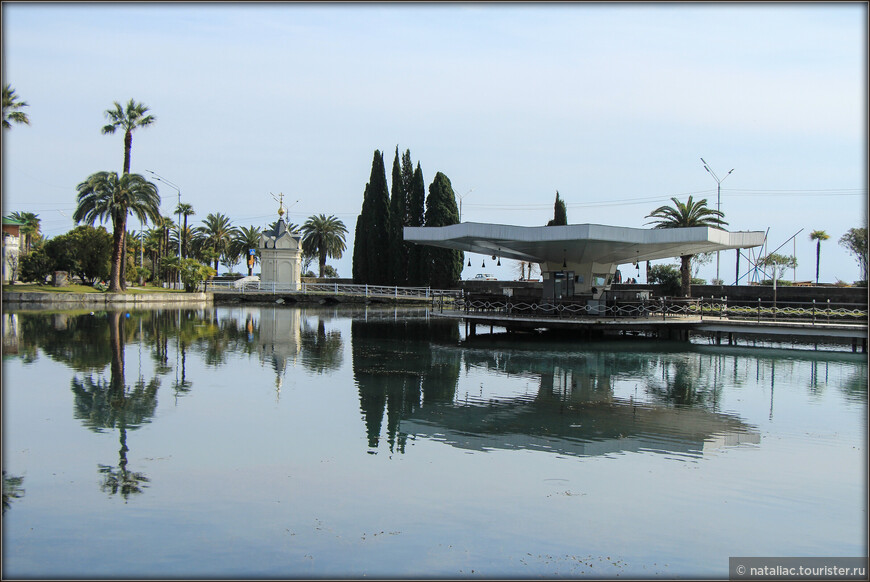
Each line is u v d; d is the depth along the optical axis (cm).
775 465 1035
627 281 4338
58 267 5434
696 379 1834
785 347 2583
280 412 1343
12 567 671
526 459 1052
